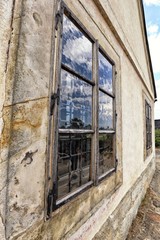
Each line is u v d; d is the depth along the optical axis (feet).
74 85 5.73
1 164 2.96
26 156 3.48
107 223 7.91
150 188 20.97
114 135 9.05
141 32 18.79
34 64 3.72
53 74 4.33
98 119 6.78
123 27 11.05
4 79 3.04
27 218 3.48
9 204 3.10
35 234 3.71
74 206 5.41
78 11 5.90
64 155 5.16
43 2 4.05
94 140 6.59
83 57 6.26
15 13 3.28
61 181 5.01
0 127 2.96
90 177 6.56
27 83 3.53
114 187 9.00
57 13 4.52
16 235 3.22
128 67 12.97
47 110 4.09
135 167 14.38
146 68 22.43
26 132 3.50
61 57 4.60
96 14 7.38
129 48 12.53
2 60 3.00
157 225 12.79
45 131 4.01
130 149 12.75
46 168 4.01
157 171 31.17
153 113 31.17
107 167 8.38
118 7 10.20
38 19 3.87
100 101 7.68
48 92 4.15
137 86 16.75
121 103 10.59
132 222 12.53
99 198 7.20
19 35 3.36
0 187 2.92
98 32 7.50
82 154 6.15
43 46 4.01
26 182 3.47
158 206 16.03
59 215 4.65
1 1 3.01
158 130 76.13
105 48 8.23
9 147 3.14
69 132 5.16
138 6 17.21
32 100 3.66
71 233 5.12
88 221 6.18
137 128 16.02
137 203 14.44
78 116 5.92
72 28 5.60
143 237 11.12
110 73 9.11
